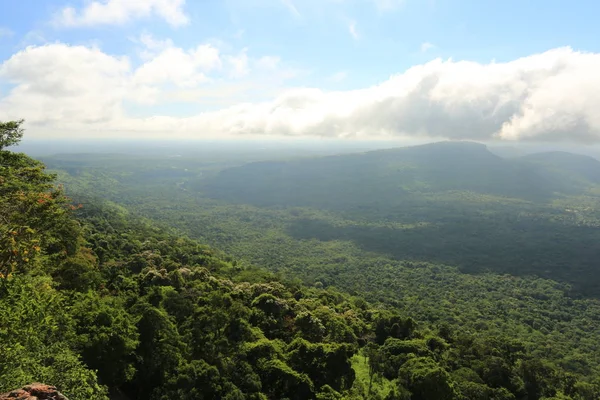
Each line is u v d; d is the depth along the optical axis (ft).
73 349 78.74
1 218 81.00
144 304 113.70
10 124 110.52
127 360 94.68
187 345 113.29
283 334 151.43
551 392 160.97
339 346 126.93
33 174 108.27
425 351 159.74
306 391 109.60
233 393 95.25
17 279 67.62
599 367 238.68
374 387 131.13
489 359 164.04
